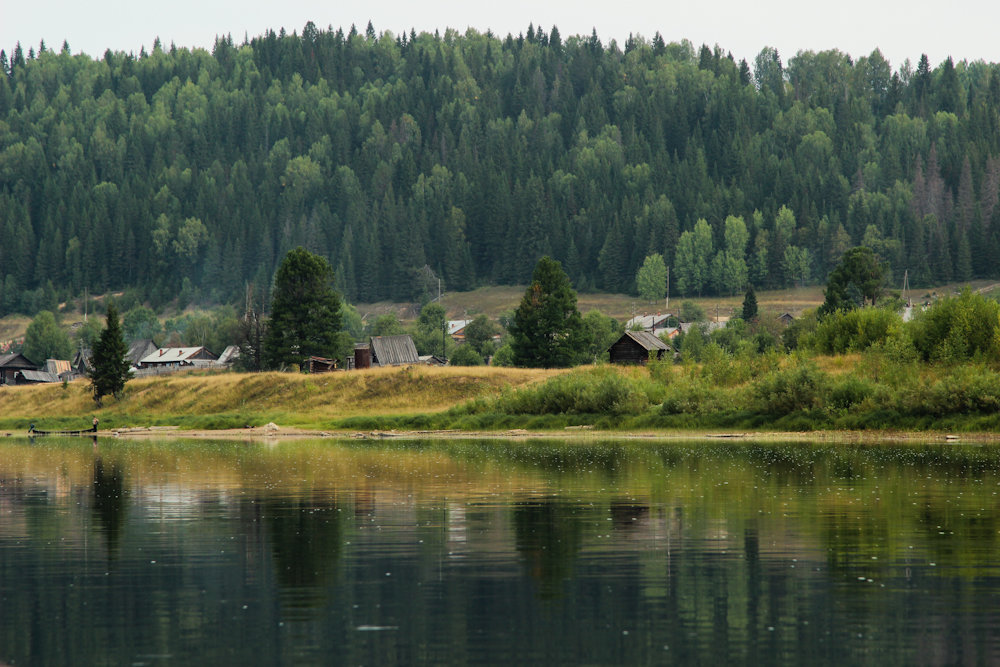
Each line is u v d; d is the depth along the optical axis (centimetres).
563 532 4756
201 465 8825
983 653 2930
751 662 2873
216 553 4344
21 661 2953
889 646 3002
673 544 4438
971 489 6269
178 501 6081
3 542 4644
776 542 4469
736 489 6359
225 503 5953
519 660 2908
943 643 3022
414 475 7506
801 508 5481
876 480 6806
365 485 6838
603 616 3312
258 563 4131
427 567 4022
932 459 8344
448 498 6050
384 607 3447
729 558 4134
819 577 3797
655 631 3158
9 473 8175
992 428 10850
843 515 5219
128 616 3381
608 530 4809
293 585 3759
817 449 9612
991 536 4588
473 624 3241
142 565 4125
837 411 11944
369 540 4603
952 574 3828
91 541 4659
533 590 3641
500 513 5391
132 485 7075
